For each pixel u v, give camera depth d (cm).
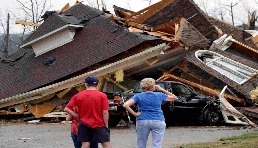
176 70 2744
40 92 2630
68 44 2939
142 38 2555
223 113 2028
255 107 2364
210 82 2597
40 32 3055
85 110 808
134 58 2483
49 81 2700
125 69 2666
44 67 2877
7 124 2242
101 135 802
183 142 1320
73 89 2639
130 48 2548
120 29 2758
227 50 3322
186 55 2786
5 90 2872
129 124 1920
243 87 2511
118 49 2597
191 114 1983
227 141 1250
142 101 808
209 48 3033
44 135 1614
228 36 3362
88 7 3222
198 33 2925
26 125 2169
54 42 2998
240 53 3350
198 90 2564
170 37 2886
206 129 1845
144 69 2770
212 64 2820
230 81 2539
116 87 2627
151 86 820
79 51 2805
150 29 2984
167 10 3525
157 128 803
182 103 1945
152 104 806
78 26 2952
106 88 2553
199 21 3362
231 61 2905
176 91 1964
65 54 2875
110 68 2519
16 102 2702
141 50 2591
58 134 1652
